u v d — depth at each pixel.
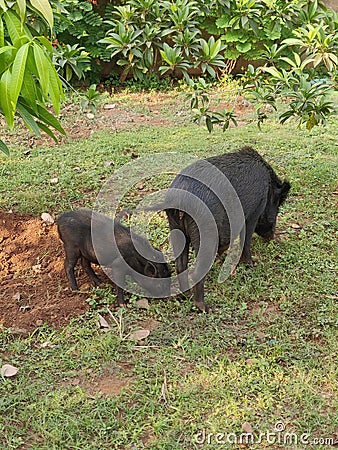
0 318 5.46
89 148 7.41
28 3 5.02
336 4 9.47
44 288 5.70
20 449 4.75
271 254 6.04
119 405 4.94
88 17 9.02
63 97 5.17
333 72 6.26
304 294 5.68
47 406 4.92
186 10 5.99
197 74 9.83
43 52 4.74
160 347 5.29
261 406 4.94
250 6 6.23
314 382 5.07
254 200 5.76
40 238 6.09
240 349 5.27
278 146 7.54
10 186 6.73
